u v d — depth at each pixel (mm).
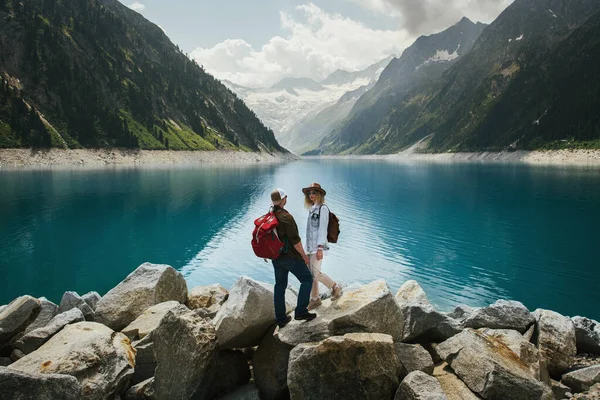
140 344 7617
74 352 6531
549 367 7996
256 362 7129
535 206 49312
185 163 178875
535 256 26562
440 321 7984
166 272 11086
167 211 44188
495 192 64250
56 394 5195
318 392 5785
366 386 5746
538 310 9078
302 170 133875
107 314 9898
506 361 6219
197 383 6254
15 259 25062
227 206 48219
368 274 22422
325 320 6645
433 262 24953
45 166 124438
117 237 31391
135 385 6816
